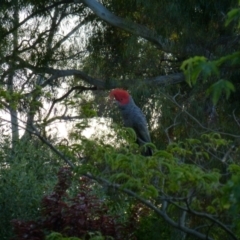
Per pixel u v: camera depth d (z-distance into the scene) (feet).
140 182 27.37
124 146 31.45
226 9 63.46
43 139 31.32
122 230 39.34
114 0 72.02
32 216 45.39
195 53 65.05
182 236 46.24
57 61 76.33
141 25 68.23
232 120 60.29
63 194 38.19
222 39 64.39
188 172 26.45
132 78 71.36
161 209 34.65
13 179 46.01
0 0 73.82
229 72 60.85
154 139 59.98
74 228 36.70
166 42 66.33
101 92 73.67
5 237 45.21
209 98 61.46
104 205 39.32
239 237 28.86
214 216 29.01
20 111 33.47
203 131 56.39
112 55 74.23
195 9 64.64
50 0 75.51
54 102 45.19
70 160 31.81
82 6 76.38
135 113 39.88
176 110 61.52
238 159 42.50
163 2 63.57
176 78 66.13
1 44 74.64
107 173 30.73
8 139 48.98
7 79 74.28
